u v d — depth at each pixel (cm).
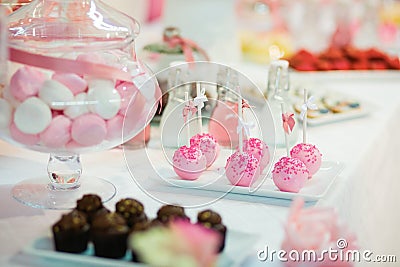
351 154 117
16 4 113
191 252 75
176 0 161
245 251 83
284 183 98
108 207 96
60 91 89
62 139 91
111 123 93
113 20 100
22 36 96
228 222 91
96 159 114
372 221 119
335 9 206
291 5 212
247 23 206
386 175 135
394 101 153
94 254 81
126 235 80
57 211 94
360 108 143
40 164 112
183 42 133
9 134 91
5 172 108
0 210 94
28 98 89
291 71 170
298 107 136
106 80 92
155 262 75
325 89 153
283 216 93
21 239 86
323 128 132
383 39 207
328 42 203
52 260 82
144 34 204
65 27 97
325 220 83
